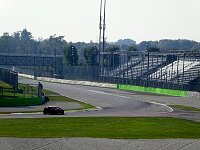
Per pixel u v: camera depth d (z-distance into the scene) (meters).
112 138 59.69
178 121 84.31
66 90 181.88
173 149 53.97
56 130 66.38
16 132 63.31
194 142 58.31
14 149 51.81
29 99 116.06
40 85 126.31
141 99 143.88
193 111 108.81
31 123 74.31
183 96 158.88
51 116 89.06
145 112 104.69
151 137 61.34
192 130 71.06
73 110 107.12
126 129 69.50
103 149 53.12
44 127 69.50
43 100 128.00
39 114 94.50
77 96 152.62
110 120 81.88
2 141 55.62
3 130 65.19
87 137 59.88
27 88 163.75
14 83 148.25
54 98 141.25
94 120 81.06
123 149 53.28
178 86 172.88
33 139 57.22
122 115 95.50
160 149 53.75
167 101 137.25
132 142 57.22
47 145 54.16
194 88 173.12
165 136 62.84
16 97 124.12
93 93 168.38
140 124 76.69
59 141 56.47
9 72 177.25
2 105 110.12
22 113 95.50
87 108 113.25
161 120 84.81
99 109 111.44
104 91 180.38
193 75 189.62
